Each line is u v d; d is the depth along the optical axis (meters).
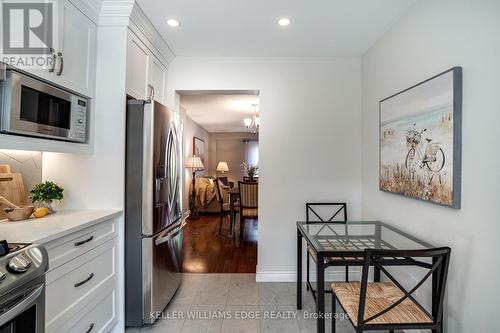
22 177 1.76
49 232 1.27
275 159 2.82
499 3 1.16
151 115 1.89
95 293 1.61
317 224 2.26
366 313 1.38
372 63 2.53
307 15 2.02
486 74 1.23
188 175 6.01
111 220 1.79
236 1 1.85
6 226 1.39
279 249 2.80
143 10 1.97
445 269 1.28
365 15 2.00
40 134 1.45
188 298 2.39
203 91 2.84
